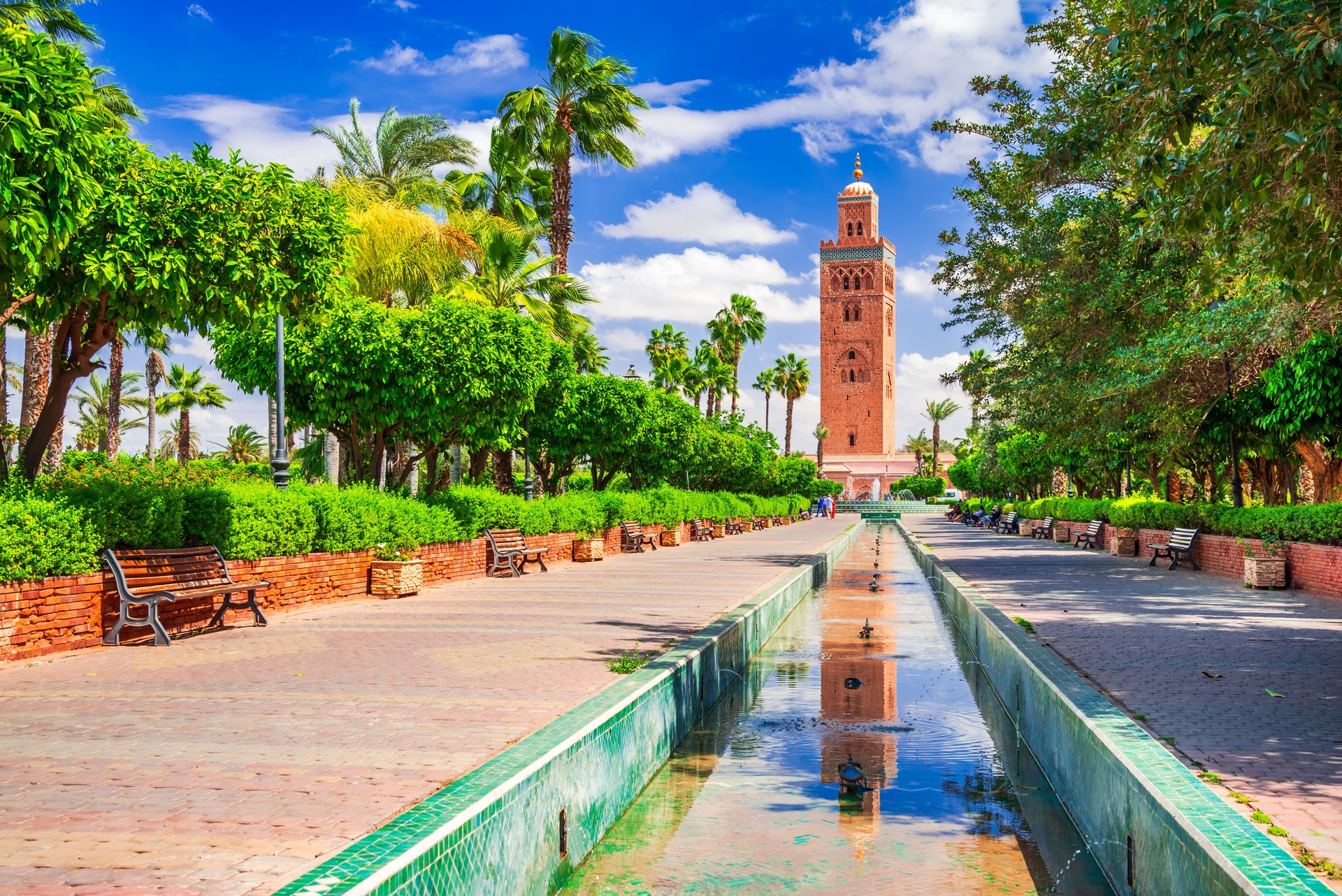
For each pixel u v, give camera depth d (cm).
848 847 516
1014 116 1805
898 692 972
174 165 908
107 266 834
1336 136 594
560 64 2600
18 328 1027
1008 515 4250
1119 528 2275
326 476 2492
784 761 701
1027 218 1848
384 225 2153
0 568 742
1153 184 703
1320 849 345
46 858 342
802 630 1415
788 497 6166
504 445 1761
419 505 1466
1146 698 632
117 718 568
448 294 2370
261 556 1091
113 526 863
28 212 650
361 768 460
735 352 6278
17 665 748
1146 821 411
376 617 1085
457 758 478
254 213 942
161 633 857
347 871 307
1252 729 543
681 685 754
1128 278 1714
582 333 3178
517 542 1788
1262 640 894
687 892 454
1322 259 668
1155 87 666
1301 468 2778
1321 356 1318
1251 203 699
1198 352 1464
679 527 3064
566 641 900
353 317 1527
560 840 467
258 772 455
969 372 2105
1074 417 1847
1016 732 803
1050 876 477
